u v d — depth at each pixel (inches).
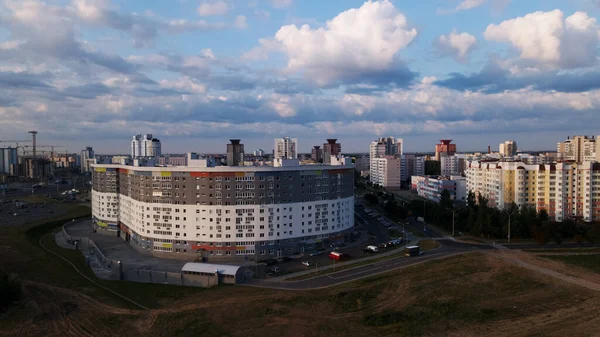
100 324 4751.5
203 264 6437.0
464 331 4249.5
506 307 4785.9
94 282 6437.0
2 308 5191.9
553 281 5516.7
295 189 7785.4
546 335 4074.8
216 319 4697.3
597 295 4987.7
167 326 4606.3
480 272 6033.5
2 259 7573.8
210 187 7436.0
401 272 6230.3
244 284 6003.9
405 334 4227.4
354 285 5698.8
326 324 4495.6
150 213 7751.0
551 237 7657.5
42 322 4820.4
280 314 4776.1
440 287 5482.3
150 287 6195.9
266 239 7544.3
